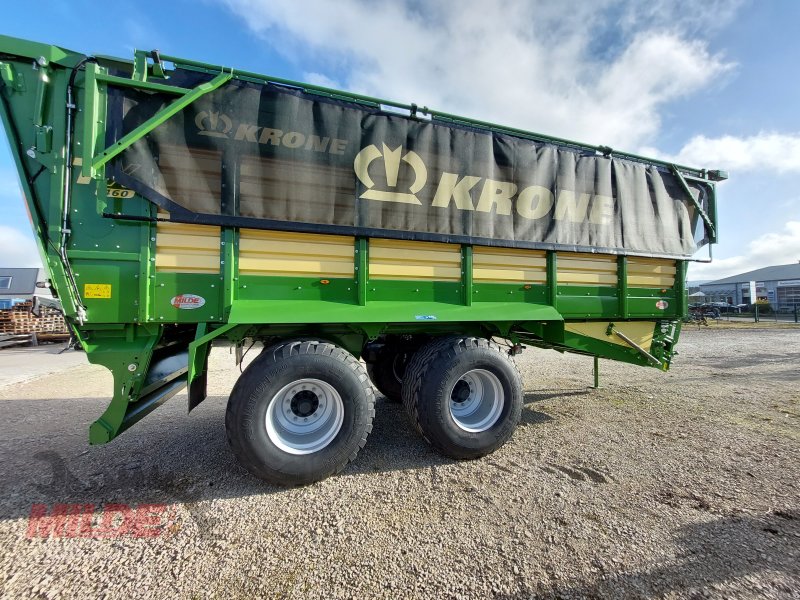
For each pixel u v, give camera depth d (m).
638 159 4.18
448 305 3.29
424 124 3.21
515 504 2.36
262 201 2.75
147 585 1.71
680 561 1.85
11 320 13.02
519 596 1.64
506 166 3.48
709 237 4.54
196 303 2.66
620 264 4.01
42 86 2.36
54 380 6.52
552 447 3.25
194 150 2.61
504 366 3.13
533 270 3.63
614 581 1.72
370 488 2.57
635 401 4.69
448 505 2.35
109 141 2.43
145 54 2.54
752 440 3.39
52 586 1.69
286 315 2.72
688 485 2.59
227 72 2.73
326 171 2.91
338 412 2.73
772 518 2.20
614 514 2.25
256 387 2.51
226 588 1.69
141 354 2.61
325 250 2.95
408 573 1.78
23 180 2.36
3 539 2.02
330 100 2.96
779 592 1.66
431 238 3.18
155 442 3.36
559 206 3.69
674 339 4.45
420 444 3.34
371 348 4.24
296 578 1.75
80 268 2.45
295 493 2.50
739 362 7.73
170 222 2.60
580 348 4.07
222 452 3.14
